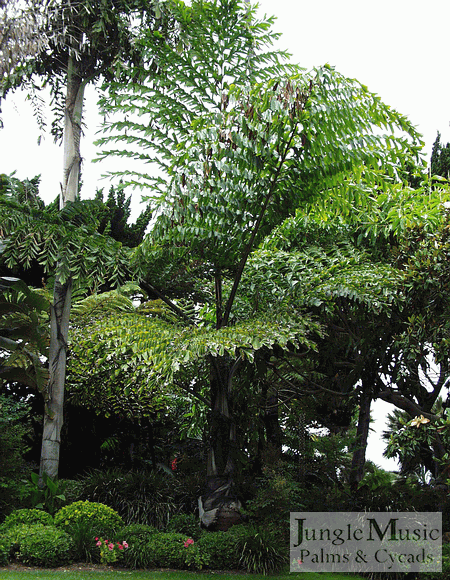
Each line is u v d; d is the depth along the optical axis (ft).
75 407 39.04
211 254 25.32
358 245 30.25
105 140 26.61
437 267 23.43
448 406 30.99
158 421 41.27
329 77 20.70
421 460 33.81
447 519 27.89
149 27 30.86
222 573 20.61
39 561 19.36
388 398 30.53
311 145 21.67
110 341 22.13
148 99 26.73
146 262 26.48
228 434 24.75
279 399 40.04
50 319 27.04
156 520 26.16
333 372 31.32
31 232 23.93
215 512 23.82
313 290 25.68
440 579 20.74
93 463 39.81
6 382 36.55
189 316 30.94
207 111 26.81
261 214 23.41
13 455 27.66
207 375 33.01
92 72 30.09
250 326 21.93
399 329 27.48
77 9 28.96
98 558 20.89
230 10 26.40
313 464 39.40
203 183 21.17
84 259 23.95
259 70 27.35
